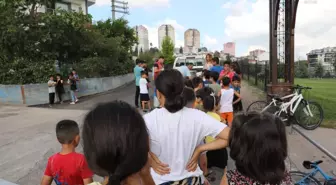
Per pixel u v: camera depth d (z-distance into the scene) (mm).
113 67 20766
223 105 5223
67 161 2326
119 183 968
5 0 13453
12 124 8539
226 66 7023
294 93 6918
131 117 1034
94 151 989
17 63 13523
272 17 7941
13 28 13531
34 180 4539
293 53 7676
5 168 5027
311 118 6699
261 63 15766
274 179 1403
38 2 14852
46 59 15406
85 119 1062
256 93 13172
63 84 13672
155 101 8312
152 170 2012
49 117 9461
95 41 19125
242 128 1484
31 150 5977
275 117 1545
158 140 1974
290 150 5246
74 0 24766
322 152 5141
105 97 14828
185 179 1986
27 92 12828
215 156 3836
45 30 14766
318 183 3266
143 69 10242
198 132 2027
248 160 1424
